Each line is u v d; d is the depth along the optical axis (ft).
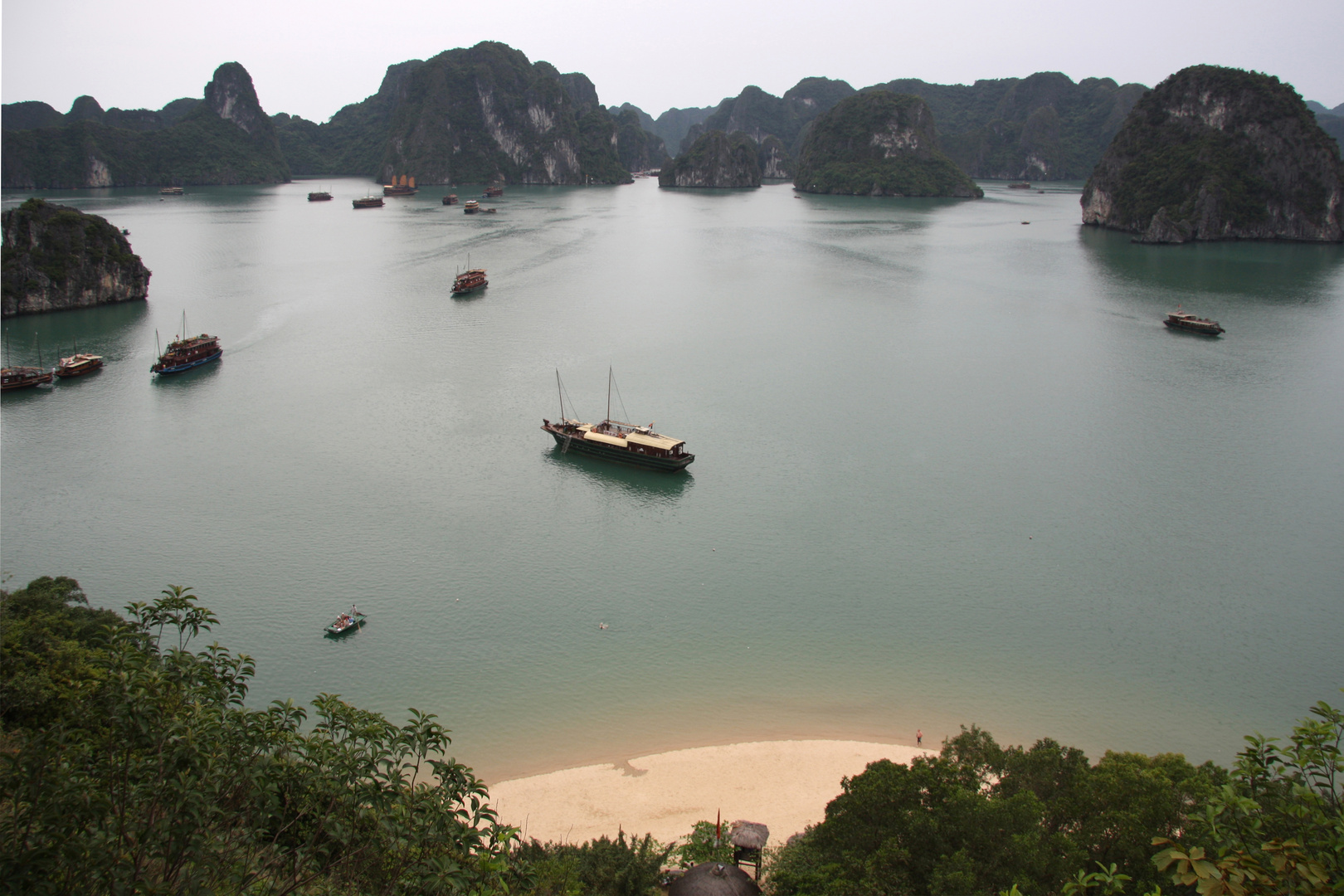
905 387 362.12
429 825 81.82
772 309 513.45
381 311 499.51
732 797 146.20
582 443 287.28
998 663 186.50
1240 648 191.83
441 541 233.55
